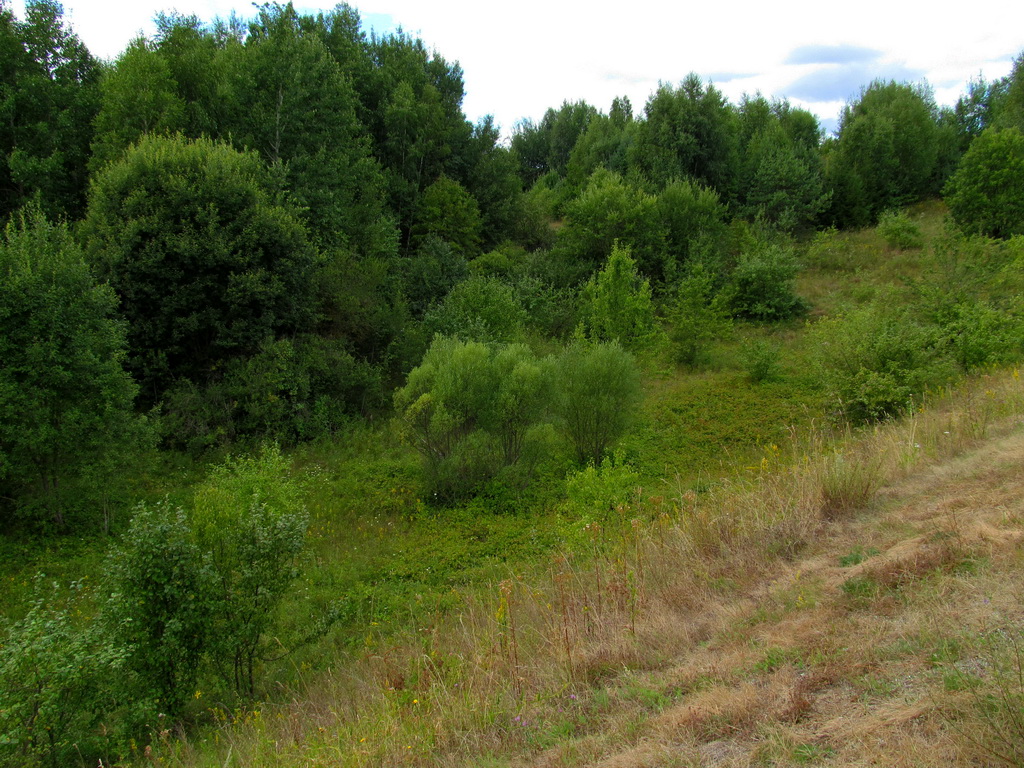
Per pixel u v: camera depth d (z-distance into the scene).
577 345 14.30
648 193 29.41
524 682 4.73
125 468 11.41
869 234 30.52
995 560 4.70
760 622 4.85
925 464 7.42
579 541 8.15
